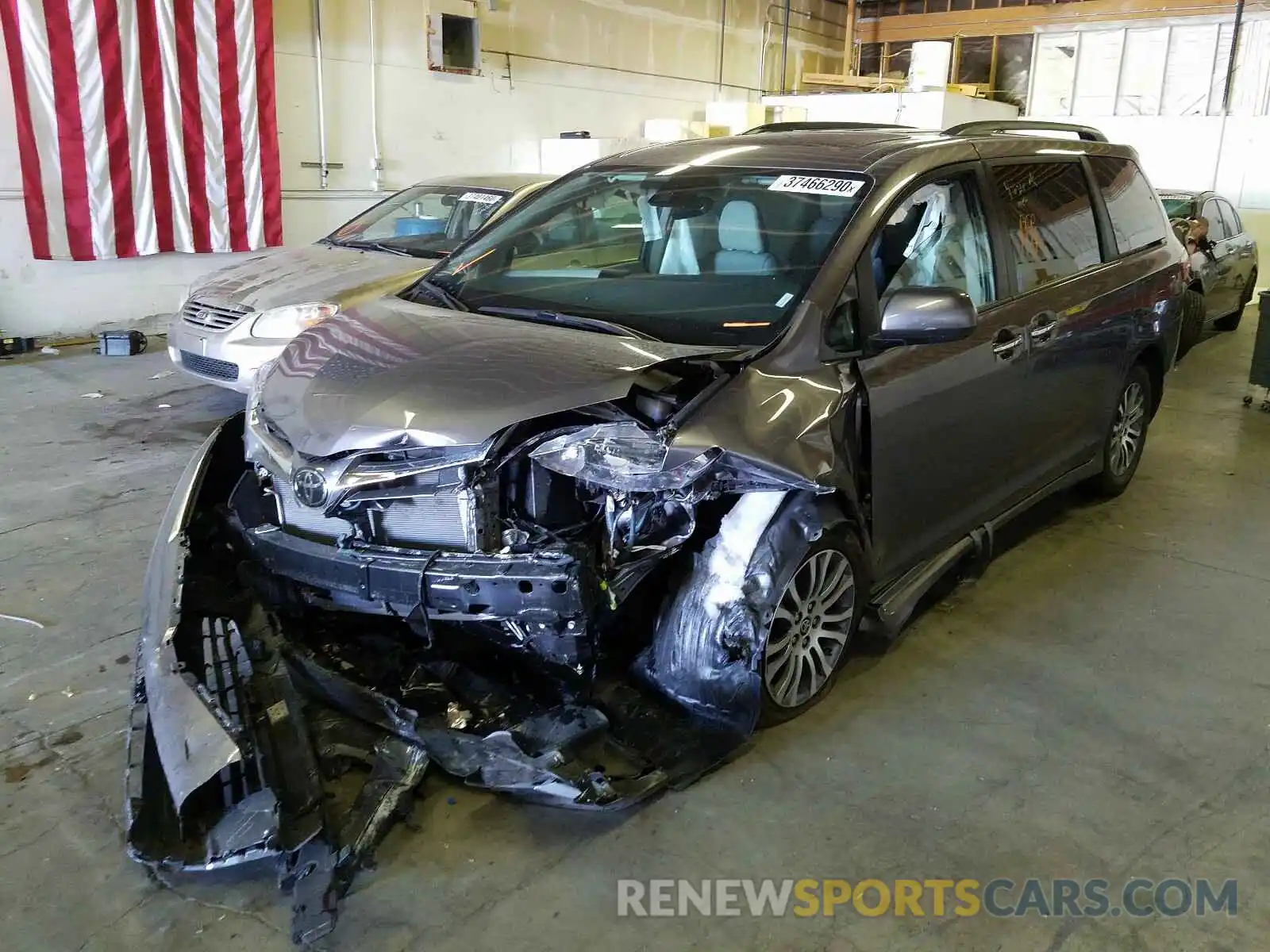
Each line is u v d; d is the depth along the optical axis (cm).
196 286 643
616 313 305
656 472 243
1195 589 404
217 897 228
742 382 266
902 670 335
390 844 244
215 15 884
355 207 1050
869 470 296
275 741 249
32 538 428
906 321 287
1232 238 976
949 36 1650
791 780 274
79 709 302
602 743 271
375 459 252
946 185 345
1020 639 359
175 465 532
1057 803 267
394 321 303
